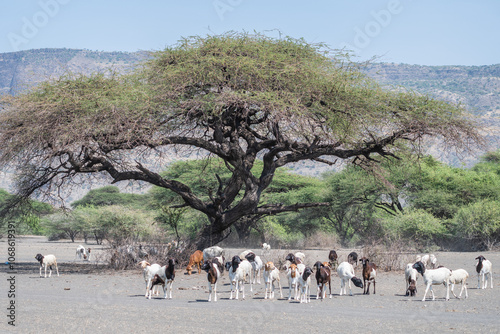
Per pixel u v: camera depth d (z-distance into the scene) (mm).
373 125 36469
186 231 75875
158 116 35000
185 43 37781
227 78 36469
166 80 35531
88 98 33750
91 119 32562
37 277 31625
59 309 19000
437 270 21797
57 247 78250
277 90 35312
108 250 40656
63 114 33312
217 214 40062
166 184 38812
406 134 37562
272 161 39781
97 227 90875
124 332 14914
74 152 35938
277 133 36812
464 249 68688
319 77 36125
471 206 67250
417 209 71125
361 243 86875
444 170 77625
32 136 32656
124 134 33062
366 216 84938
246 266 22891
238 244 81875
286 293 24625
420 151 40531
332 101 35688
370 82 37531
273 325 15898
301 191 83125
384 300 21922
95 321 16578
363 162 45688
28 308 19219
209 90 36719
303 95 35438
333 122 35594
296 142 37719
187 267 34812
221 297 23125
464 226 65750
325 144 39344
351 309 19250
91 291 25094
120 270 37062
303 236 94312
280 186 87062
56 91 34188
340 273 24094
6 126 33750
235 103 33844
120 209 80812
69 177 38438
